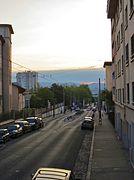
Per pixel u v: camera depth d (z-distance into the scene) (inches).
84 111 5467.5
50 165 1016.2
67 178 505.4
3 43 2706.7
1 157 1179.9
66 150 1338.6
